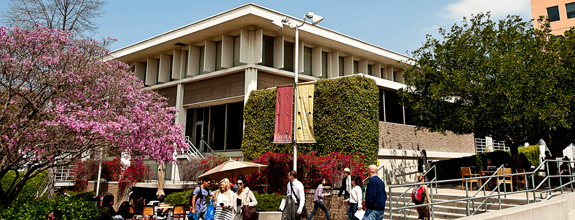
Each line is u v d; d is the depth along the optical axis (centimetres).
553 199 1045
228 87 2455
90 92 1205
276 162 1694
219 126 2597
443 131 2159
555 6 3978
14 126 1027
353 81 2011
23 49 1133
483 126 1912
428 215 1207
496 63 1778
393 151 2362
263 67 2366
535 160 3086
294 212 1116
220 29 2405
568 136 2134
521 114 1700
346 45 2645
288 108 1591
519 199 1240
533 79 1725
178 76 2727
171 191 2086
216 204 1045
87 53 1243
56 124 1030
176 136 1415
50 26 1819
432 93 2083
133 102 1320
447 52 2084
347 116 1973
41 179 2484
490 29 2023
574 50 1864
